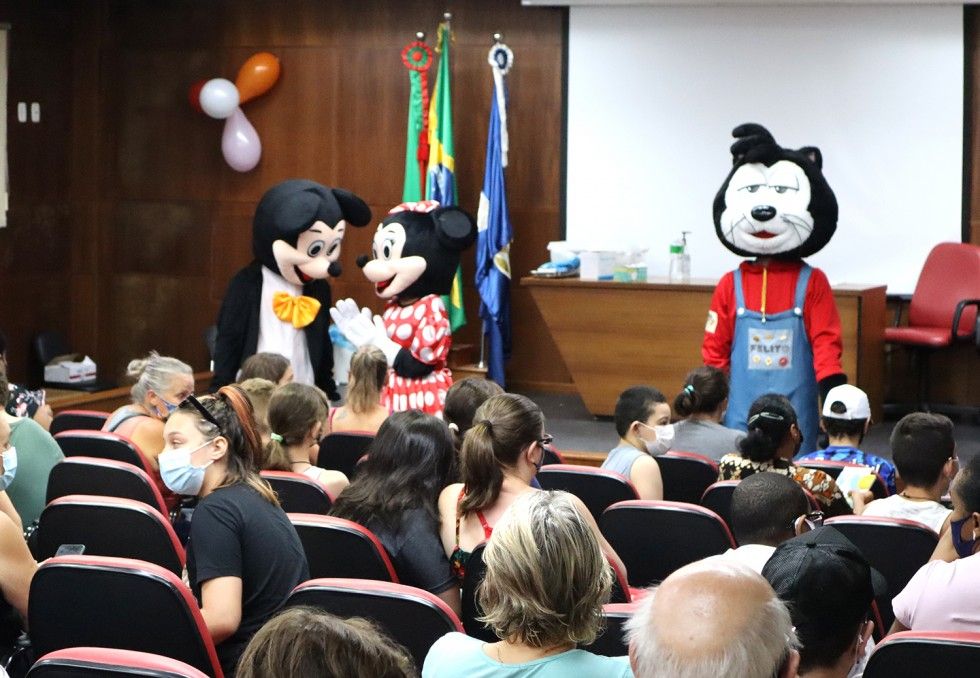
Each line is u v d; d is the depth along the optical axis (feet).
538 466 10.75
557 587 6.71
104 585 8.57
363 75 32.35
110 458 14.20
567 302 27.48
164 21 33.73
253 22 33.04
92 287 34.63
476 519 10.53
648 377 27.12
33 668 6.82
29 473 13.41
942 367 28.94
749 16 29.40
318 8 32.53
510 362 32.01
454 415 14.07
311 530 10.25
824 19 28.99
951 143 28.55
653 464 14.30
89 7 33.96
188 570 9.57
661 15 29.94
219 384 24.76
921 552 11.00
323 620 5.37
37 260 33.50
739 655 4.75
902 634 7.63
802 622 6.21
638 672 4.93
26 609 9.89
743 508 9.54
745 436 14.88
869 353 26.18
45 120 33.45
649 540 11.69
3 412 13.50
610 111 30.45
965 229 28.58
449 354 30.19
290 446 13.29
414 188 30.55
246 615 9.43
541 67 31.01
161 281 34.42
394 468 10.89
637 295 26.96
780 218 20.57
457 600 10.71
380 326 23.89
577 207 30.89
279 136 33.06
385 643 5.46
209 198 33.88
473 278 32.04
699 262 30.19
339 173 32.71
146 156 34.22
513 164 31.42
